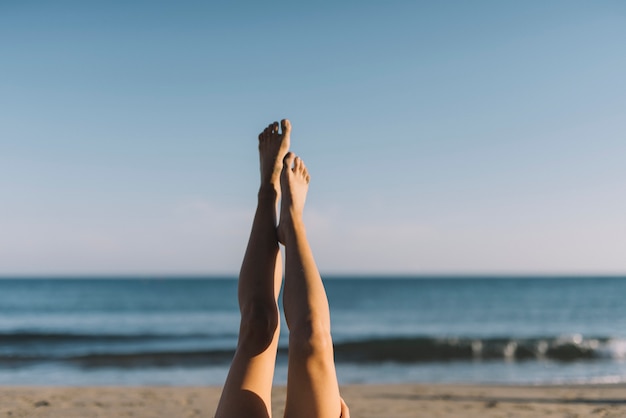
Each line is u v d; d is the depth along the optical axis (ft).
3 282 283.59
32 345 44.09
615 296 141.79
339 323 73.92
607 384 23.66
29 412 13.98
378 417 15.20
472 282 277.03
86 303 117.39
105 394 17.95
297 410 6.59
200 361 31.96
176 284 239.09
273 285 7.89
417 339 38.96
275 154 10.53
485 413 15.80
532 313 90.63
